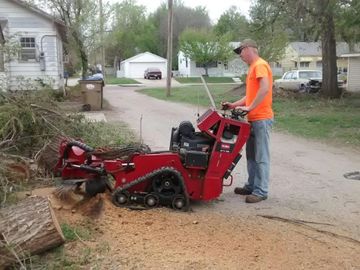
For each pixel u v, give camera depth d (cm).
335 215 394
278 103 1455
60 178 429
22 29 1458
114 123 939
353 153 675
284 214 393
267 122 418
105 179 390
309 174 539
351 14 1212
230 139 388
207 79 3859
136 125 919
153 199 385
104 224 336
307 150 699
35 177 434
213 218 374
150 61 4647
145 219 357
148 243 312
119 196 381
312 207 414
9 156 421
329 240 337
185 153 384
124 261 283
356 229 362
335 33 1465
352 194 456
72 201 372
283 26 1512
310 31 1448
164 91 2181
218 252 304
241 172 533
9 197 344
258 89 414
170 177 387
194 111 1247
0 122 447
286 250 314
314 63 4009
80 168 380
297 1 1296
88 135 550
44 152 441
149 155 384
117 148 403
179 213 381
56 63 1482
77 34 1669
